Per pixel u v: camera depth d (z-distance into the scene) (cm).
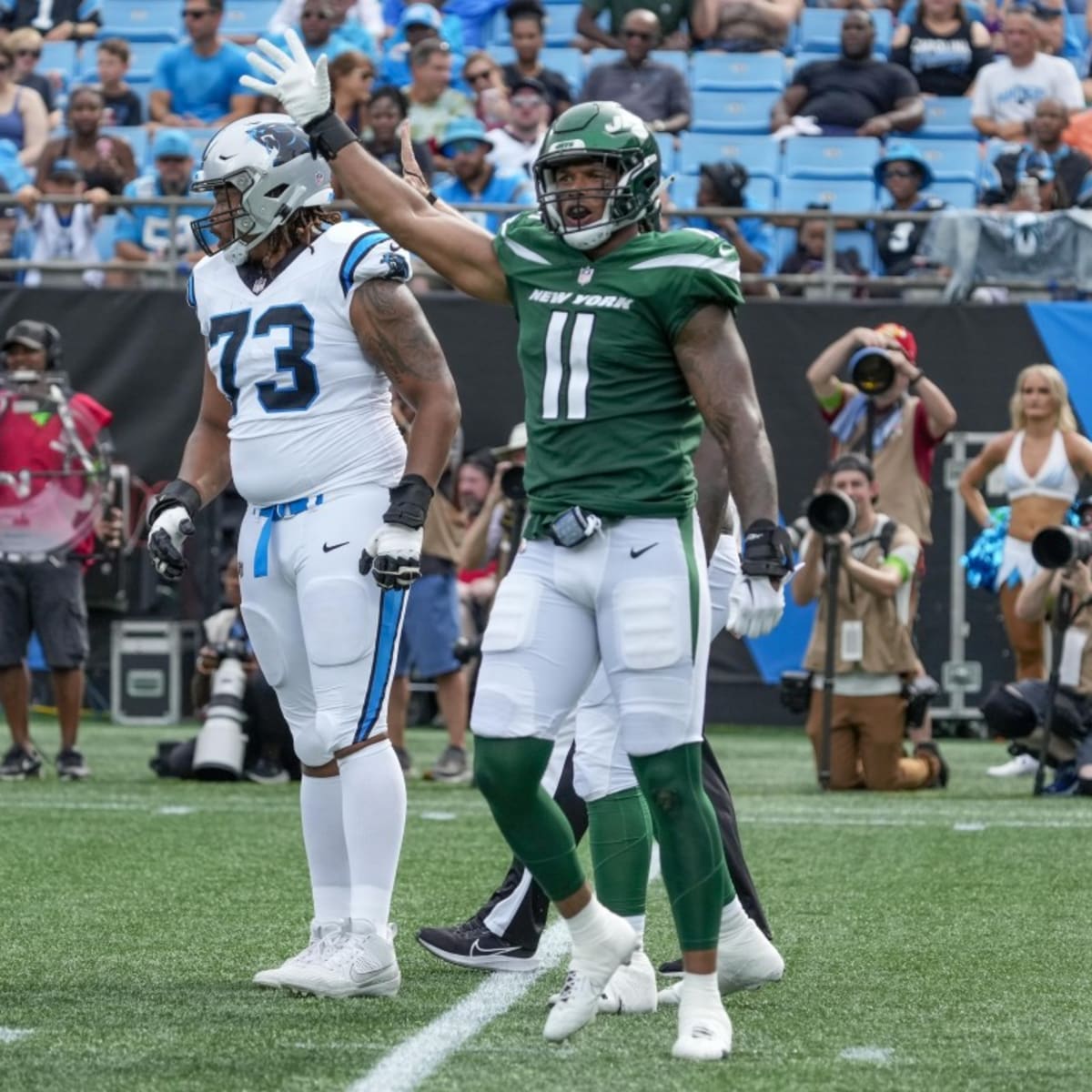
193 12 4941
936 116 5012
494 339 4141
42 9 5497
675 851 1321
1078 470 3491
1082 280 4075
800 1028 1422
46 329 3091
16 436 3041
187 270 4234
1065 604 3062
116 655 4153
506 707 1316
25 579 3106
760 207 4819
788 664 4166
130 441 4166
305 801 1603
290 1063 1281
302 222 1557
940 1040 1382
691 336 1314
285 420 1538
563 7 5369
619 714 1345
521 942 1664
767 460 1310
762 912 1631
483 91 4794
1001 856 2370
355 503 1536
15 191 4822
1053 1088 1236
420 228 1403
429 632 3120
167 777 3234
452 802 2878
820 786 3156
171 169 4400
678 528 1327
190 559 4181
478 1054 1319
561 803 1683
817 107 4941
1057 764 3188
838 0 5247
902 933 1850
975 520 4025
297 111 1427
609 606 1317
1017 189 4369
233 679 3206
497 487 3130
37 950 1720
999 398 4069
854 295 4150
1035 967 1675
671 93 4912
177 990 1545
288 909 1952
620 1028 1422
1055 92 4981
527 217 1377
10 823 2612
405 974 1642
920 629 4100
